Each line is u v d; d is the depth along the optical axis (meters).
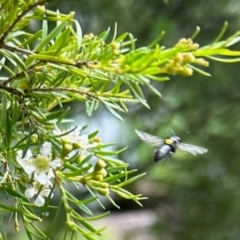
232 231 1.39
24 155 0.54
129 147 1.33
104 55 0.52
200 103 1.34
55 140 0.55
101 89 0.54
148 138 0.60
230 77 1.30
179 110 1.35
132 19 1.21
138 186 1.52
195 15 1.28
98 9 1.14
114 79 0.52
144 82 0.51
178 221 1.46
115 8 1.16
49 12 0.54
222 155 1.39
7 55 0.53
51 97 0.55
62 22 0.53
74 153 0.55
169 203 1.50
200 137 1.38
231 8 1.29
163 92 1.31
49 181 0.54
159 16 1.25
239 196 1.40
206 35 1.28
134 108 1.32
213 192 1.42
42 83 0.54
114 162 0.56
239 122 1.36
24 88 0.55
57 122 0.55
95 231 0.54
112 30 1.17
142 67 0.51
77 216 0.54
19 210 0.54
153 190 1.53
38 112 0.54
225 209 1.40
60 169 0.54
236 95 1.34
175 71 0.51
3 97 0.54
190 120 1.37
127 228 1.53
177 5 1.27
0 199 0.76
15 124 0.55
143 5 1.22
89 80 0.54
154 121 1.34
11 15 0.53
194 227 1.42
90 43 0.53
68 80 0.55
